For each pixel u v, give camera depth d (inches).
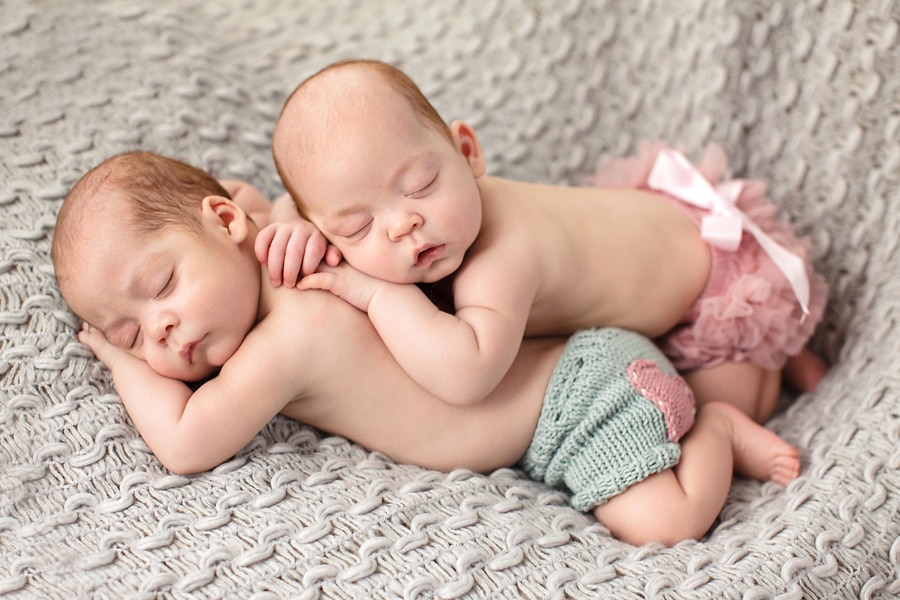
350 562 37.9
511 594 37.6
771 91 57.1
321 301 44.4
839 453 45.8
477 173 46.8
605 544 41.8
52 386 43.9
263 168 58.1
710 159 56.2
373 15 65.2
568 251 47.9
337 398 44.9
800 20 55.0
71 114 53.7
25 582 37.0
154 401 42.9
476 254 45.6
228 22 64.4
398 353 43.6
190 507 40.3
